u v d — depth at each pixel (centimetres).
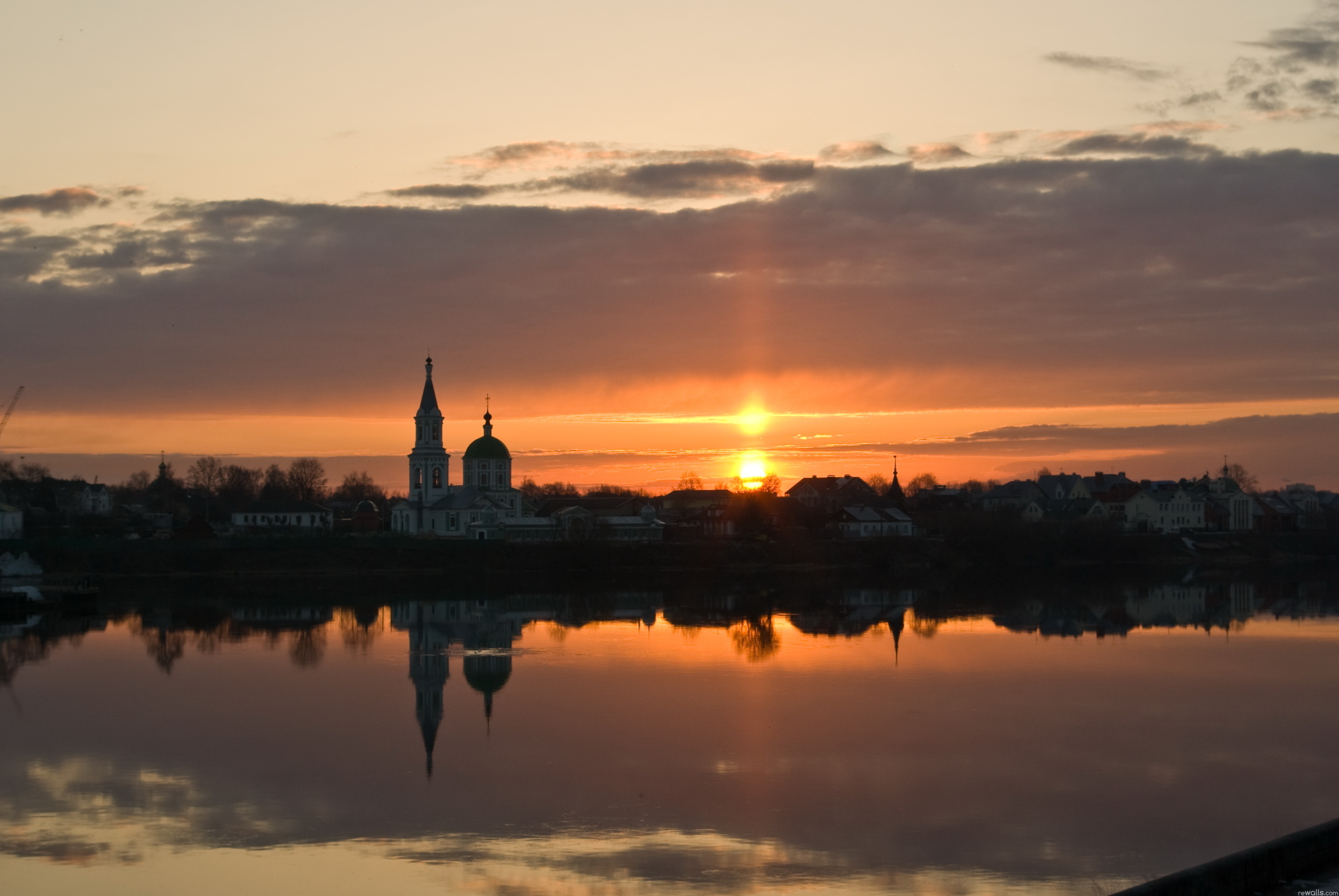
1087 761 8456
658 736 9238
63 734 9419
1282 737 9181
